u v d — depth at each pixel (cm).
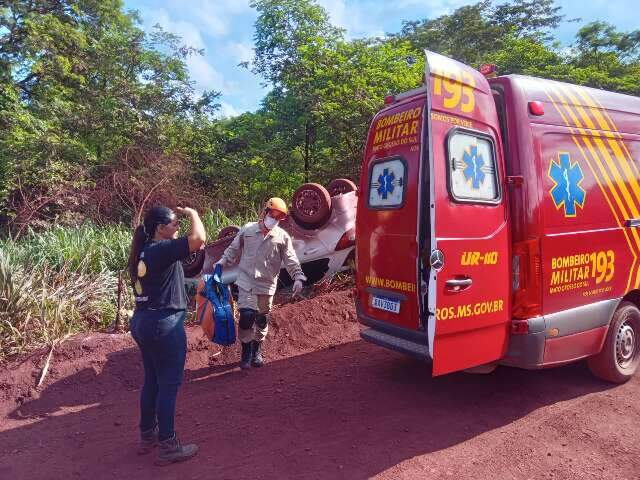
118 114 1416
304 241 712
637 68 1908
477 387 452
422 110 407
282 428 393
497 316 368
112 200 1252
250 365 538
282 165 1461
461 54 2341
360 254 464
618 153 457
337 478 320
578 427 371
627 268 452
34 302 566
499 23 2527
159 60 1550
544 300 382
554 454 338
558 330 388
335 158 1352
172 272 350
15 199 1201
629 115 483
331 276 723
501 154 380
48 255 727
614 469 319
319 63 1306
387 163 436
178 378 352
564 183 404
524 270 377
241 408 436
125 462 356
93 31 1582
